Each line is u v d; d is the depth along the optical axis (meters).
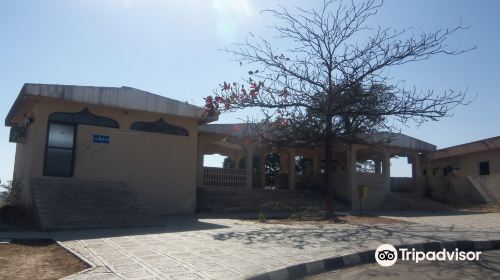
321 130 15.05
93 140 15.51
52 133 14.95
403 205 22.95
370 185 23.56
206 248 8.45
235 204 19.23
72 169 15.13
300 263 7.04
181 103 16.80
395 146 24.41
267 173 32.00
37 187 13.23
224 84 14.44
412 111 13.98
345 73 14.48
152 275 6.27
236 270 6.58
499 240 9.77
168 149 16.98
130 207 13.16
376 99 14.35
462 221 15.13
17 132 16.28
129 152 16.14
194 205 17.39
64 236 10.14
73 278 6.12
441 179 26.69
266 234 10.48
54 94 14.37
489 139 24.56
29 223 12.60
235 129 20.39
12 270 6.85
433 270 7.23
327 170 15.23
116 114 16.05
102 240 9.48
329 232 10.92
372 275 6.90
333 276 6.87
